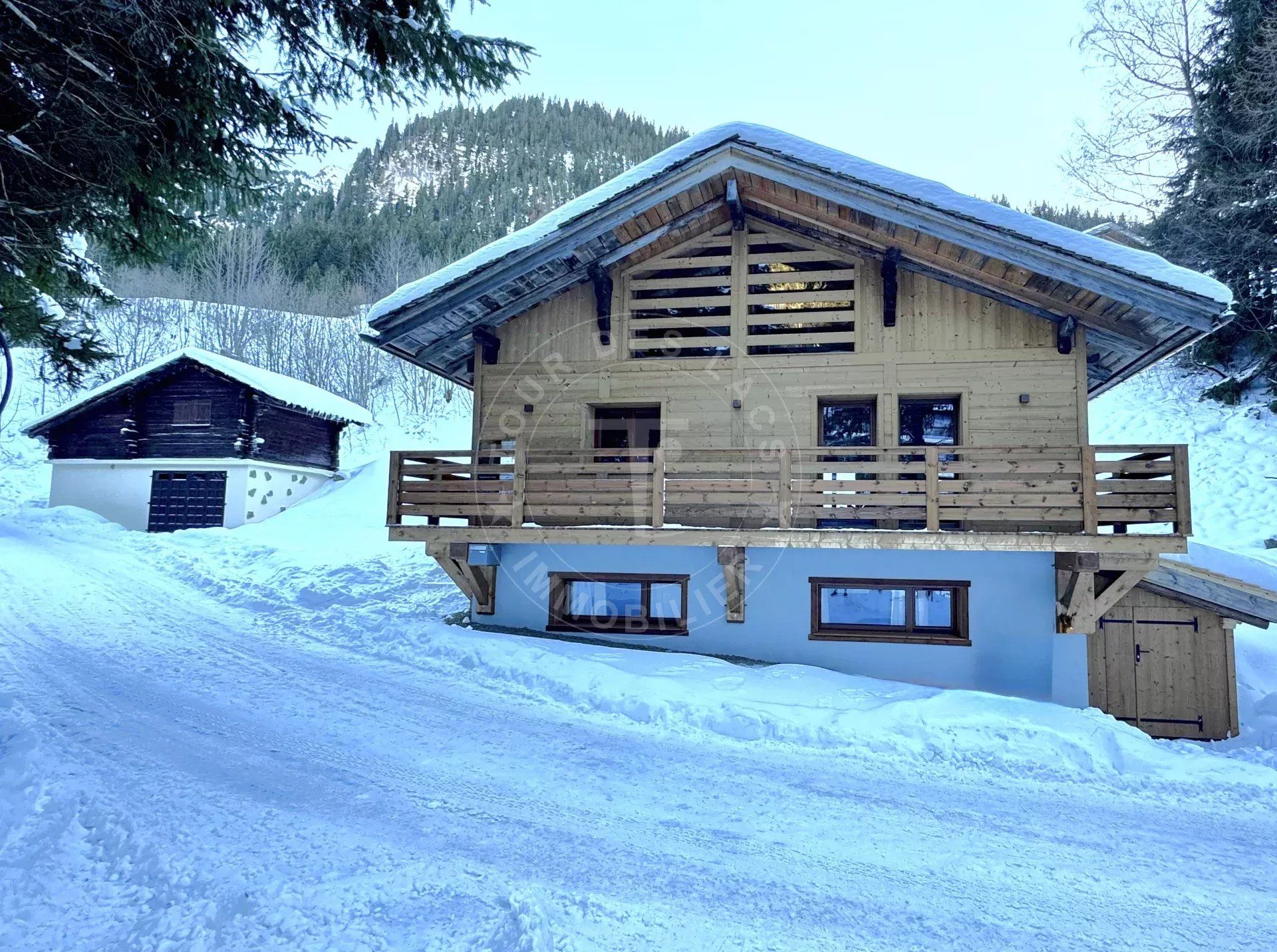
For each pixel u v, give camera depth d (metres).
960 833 5.19
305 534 19.02
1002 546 8.72
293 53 7.27
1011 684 9.39
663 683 8.20
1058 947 3.84
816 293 10.82
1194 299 8.40
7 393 5.54
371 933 3.63
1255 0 23.23
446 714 7.41
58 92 6.02
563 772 6.03
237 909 3.79
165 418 22.66
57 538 18.52
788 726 7.10
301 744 6.43
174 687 7.95
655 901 4.13
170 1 6.01
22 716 6.63
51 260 7.29
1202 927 4.07
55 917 3.69
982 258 9.66
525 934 3.60
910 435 10.61
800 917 4.05
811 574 10.00
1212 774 6.48
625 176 9.95
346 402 28.12
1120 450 8.73
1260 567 14.53
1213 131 24.58
